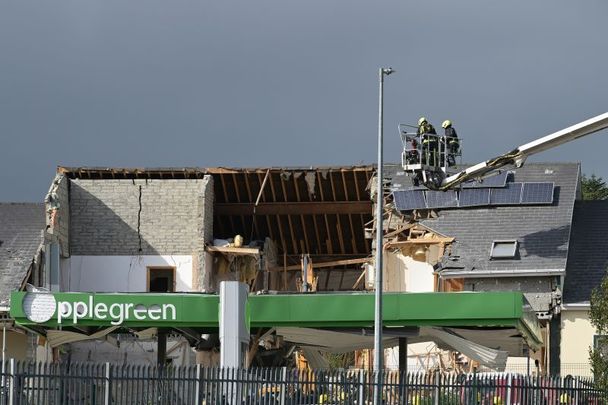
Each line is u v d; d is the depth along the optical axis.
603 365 71.62
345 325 83.50
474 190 108.44
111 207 113.56
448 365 100.12
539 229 103.56
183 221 112.81
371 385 61.09
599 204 109.00
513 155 99.06
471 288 100.44
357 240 117.94
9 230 108.50
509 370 98.19
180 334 89.62
